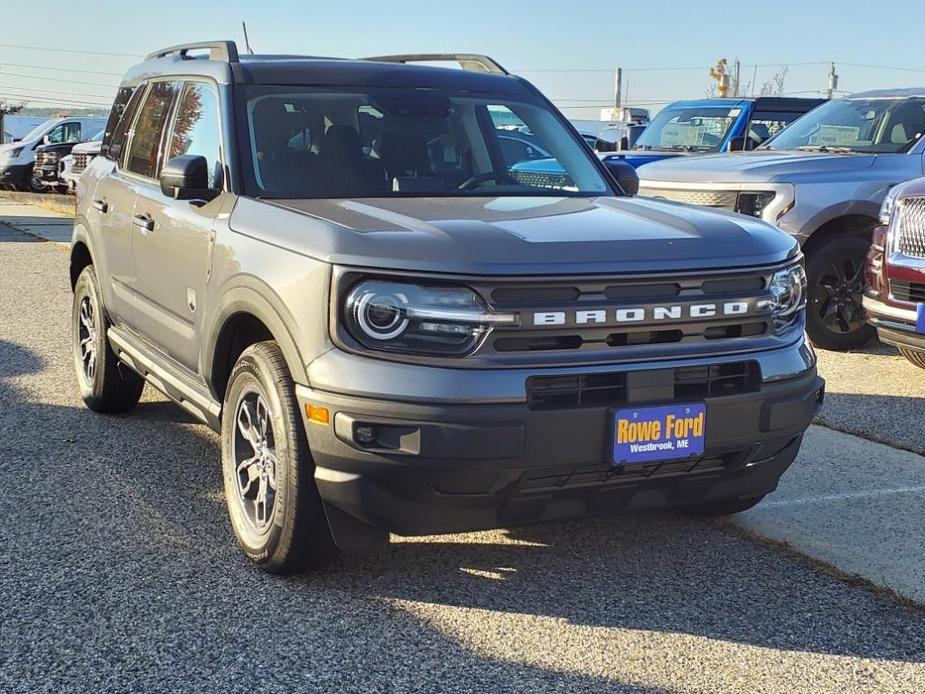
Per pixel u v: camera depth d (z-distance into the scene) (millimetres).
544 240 3576
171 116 5234
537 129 5145
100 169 6188
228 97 4617
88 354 6336
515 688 3182
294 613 3650
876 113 9422
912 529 4477
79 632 3494
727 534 4441
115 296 5625
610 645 3459
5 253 14008
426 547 4246
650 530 4477
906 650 3453
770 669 3314
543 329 3416
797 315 3973
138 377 6070
